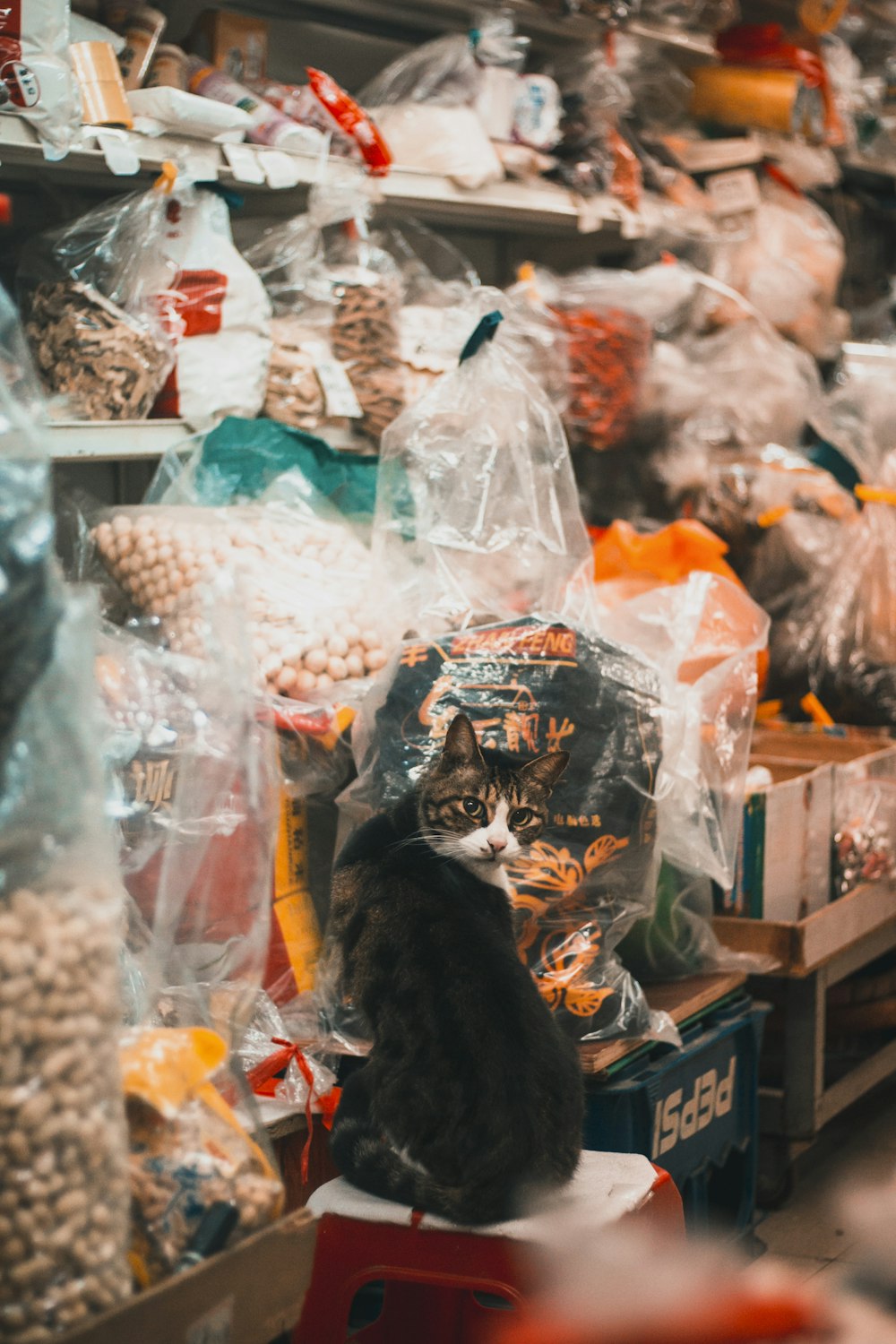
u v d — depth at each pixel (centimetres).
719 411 344
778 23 420
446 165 290
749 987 263
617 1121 192
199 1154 117
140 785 167
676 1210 165
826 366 420
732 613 258
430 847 170
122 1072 116
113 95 227
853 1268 56
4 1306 100
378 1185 155
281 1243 118
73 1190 104
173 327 237
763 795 247
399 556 241
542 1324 50
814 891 265
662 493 339
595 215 326
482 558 238
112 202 241
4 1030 102
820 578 331
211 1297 110
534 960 190
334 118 266
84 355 229
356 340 272
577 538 254
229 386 246
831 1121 291
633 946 220
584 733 194
